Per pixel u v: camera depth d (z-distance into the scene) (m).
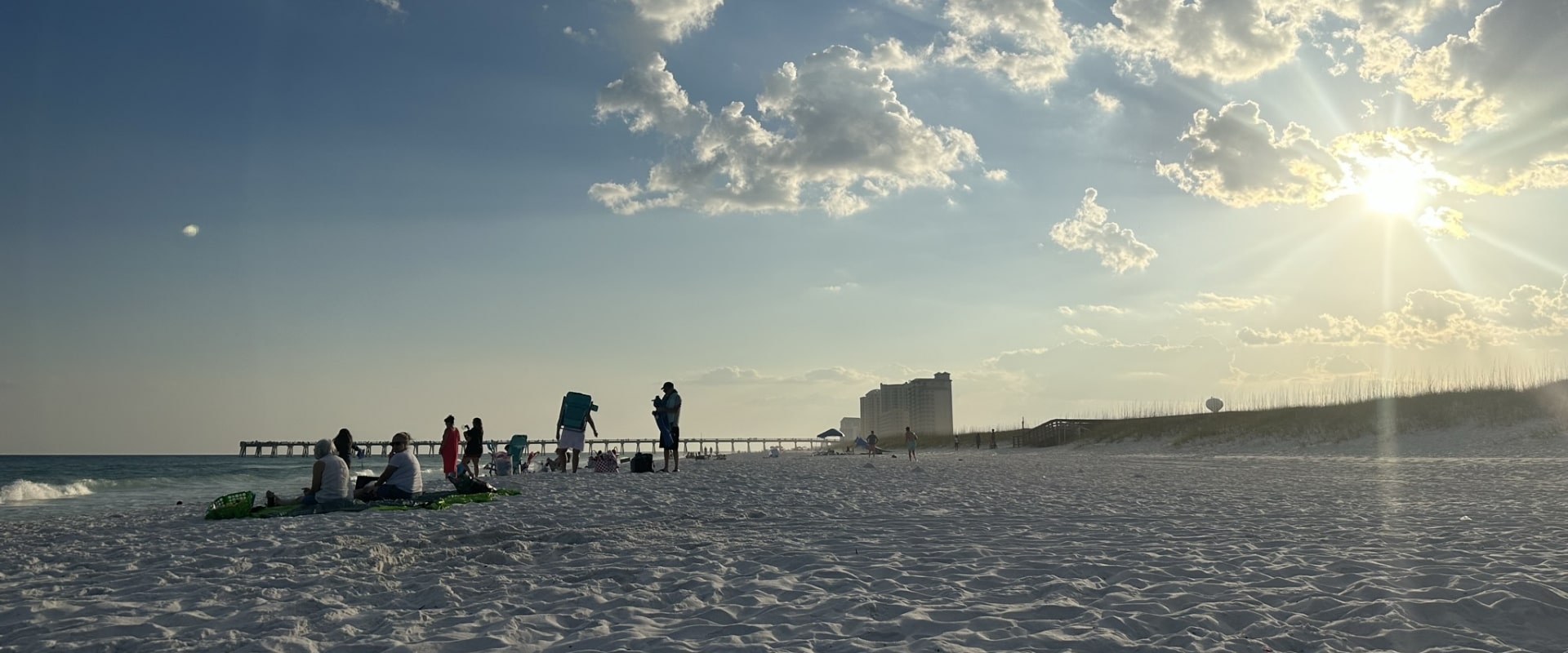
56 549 8.09
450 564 6.64
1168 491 14.41
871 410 173.00
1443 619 4.51
